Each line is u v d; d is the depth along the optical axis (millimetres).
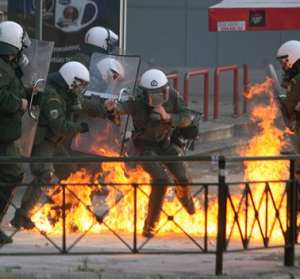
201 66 61188
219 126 41750
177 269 18344
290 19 32219
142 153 22516
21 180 19953
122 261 19141
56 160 17031
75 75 22172
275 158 18328
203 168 35719
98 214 22797
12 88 19719
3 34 19984
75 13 31891
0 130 19797
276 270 18594
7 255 17922
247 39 61312
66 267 17984
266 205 18828
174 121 22359
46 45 23031
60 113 21953
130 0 61469
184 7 61438
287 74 23234
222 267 18172
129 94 24953
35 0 29797
